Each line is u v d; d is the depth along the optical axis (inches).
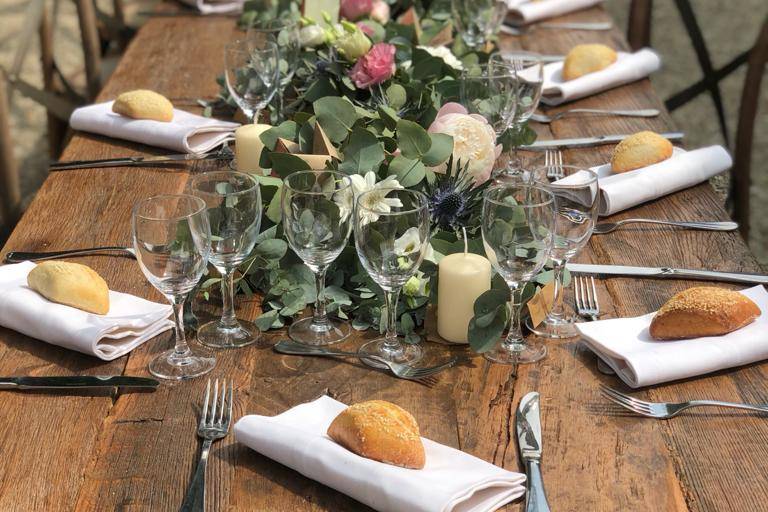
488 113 70.7
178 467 42.4
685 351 48.3
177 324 50.3
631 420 45.4
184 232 46.6
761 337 49.3
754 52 112.7
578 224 52.2
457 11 92.3
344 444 41.1
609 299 56.9
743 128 114.7
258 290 58.9
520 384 48.5
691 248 62.9
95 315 52.3
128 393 47.9
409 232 47.6
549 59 98.2
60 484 41.3
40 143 173.0
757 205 162.4
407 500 37.4
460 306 51.6
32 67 193.0
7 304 52.6
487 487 38.7
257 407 47.0
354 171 58.0
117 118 81.0
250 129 68.2
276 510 39.6
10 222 111.0
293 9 101.4
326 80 75.0
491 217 47.5
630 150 70.5
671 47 220.5
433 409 46.6
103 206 69.4
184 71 97.2
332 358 51.3
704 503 39.9
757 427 44.7
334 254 51.4
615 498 40.2
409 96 72.2
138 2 203.5
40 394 47.7
